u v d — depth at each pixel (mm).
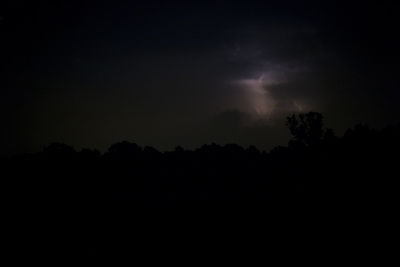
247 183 7047
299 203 6180
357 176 6605
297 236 5340
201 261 4992
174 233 5695
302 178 6996
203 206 6363
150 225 5918
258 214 6027
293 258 4871
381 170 6594
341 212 5727
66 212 6309
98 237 5641
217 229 5730
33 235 5648
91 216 6203
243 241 5383
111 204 6547
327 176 6867
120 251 5285
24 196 6734
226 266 4840
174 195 6723
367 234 5125
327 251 4914
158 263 4969
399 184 6094
